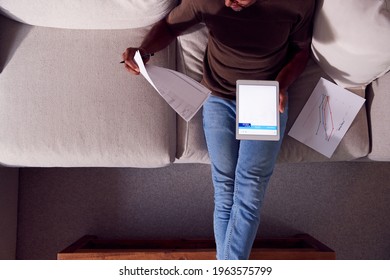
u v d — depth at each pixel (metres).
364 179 1.64
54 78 1.24
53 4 1.18
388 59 1.06
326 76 1.30
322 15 1.10
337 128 1.27
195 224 1.62
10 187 1.52
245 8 1.03
